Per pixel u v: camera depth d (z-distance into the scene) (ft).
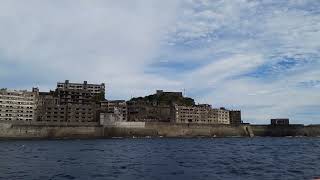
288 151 335.88
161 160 233.14
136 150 372.99
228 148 410.31
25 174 156.46
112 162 218.59
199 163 206.18
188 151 349.41
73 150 375.66
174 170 168.55
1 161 230.27
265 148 403.95
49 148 424.46
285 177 138.31
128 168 179.93
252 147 433.48
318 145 490.90
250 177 139.85
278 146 458.09
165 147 444.14
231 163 203.82
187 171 163.63
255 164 195.52
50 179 139.33
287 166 181.57
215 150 366.22
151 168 179.22
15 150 378.32
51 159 247.91
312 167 175.42
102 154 304.91
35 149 400.06
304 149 375.04
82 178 141.79
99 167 185.98
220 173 154.40
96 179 138.41
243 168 173.99
